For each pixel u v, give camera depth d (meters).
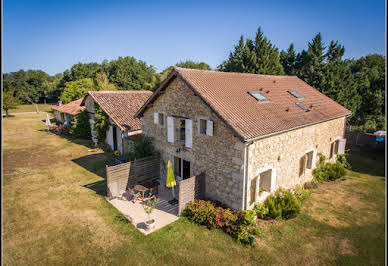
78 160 18.59
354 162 19.23
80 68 60.00
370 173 16.83
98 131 21.61
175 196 12.83
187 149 12.32
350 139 24.80
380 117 27.97
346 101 28.81
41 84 72.50
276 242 9.27
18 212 11.06
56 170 16.44
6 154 20.14
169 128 12.98
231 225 9.52
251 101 12.44
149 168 14.09
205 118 11.03
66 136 27.34
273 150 11.04
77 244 9.01
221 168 10.65
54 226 10.05
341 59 34.97
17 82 68.31
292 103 14.45
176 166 13.66
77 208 11.46
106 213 11.06
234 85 13.55
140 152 14.34
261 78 16.66
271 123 10.86
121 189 12.88
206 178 11.46
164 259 8.32
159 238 9.34
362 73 36.25
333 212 11.55
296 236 9.66
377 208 11.95
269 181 11.32
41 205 11.70
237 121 9.88
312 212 11.53
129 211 11.27
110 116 19.19
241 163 9.72
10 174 15.66
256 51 33.97
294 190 12.70
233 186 10.22
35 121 38.72
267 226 10.23
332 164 15.62
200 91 10.89
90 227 10.00
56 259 8.27
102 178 15.08
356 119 29.69
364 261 8.39
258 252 8.70
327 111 15.47
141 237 9.40
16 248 8.74
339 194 13.50
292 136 12.21
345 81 30.45
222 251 8.72
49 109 58.16
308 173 14.52
